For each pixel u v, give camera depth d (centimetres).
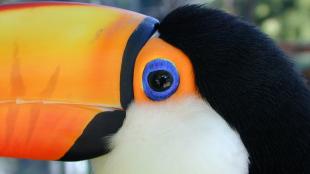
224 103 61
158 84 61
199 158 60
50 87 61
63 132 61
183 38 62
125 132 61
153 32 62
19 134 60
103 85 61
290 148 61
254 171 61
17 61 61
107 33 62
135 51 61
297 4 235
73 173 112
